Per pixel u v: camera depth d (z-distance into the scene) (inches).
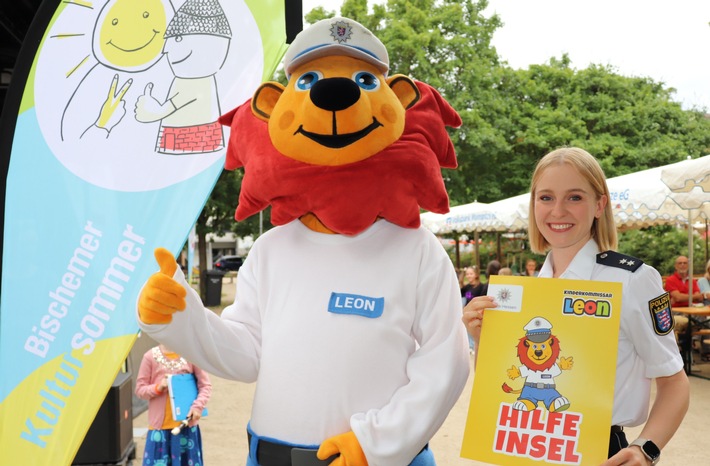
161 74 124.0
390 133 95.4
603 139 935.0
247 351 103.0
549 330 85.1
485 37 967.0
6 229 120.3
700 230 610.9
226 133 121.8
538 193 92.0
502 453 84.0
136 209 120.1
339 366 93.7
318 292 97.6
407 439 89.4
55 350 116.6
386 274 97.5
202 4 125.1
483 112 900.0
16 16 274.7
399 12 919.0
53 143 123.2
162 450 189.5
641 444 80.0
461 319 96.8
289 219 103.8
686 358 369.4
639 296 84.9
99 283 118.2
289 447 93.7
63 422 114.5
